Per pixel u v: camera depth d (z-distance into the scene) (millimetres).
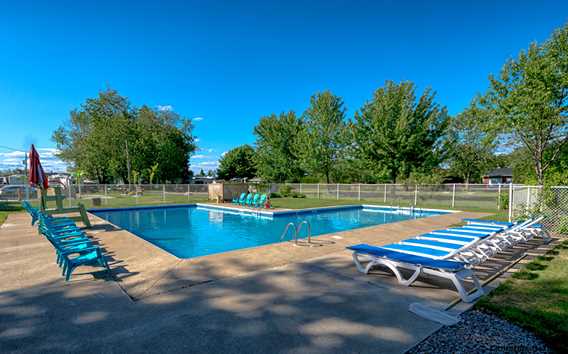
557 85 12109
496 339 2660
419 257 4258
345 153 30422
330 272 4691
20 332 2791
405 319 3078
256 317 3117
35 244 6703
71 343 2602
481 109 15242
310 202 20156
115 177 38969
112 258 5523
